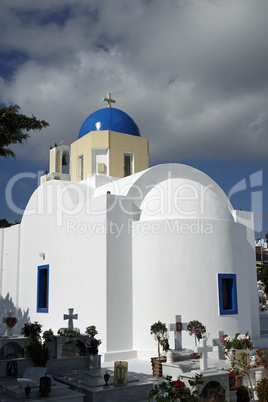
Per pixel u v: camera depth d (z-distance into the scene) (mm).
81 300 14883
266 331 19562
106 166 19000
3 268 21203
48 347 10594
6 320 10953
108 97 21000
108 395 8539
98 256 14367
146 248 14367
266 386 7855
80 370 10484
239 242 15336
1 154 12047
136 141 19656
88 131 19984
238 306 14641
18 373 9820
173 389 7488
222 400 7984
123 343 13820
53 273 16766
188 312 13680
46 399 7828
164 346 11156
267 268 41281
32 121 11594
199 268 14055
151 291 14023
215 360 10969
